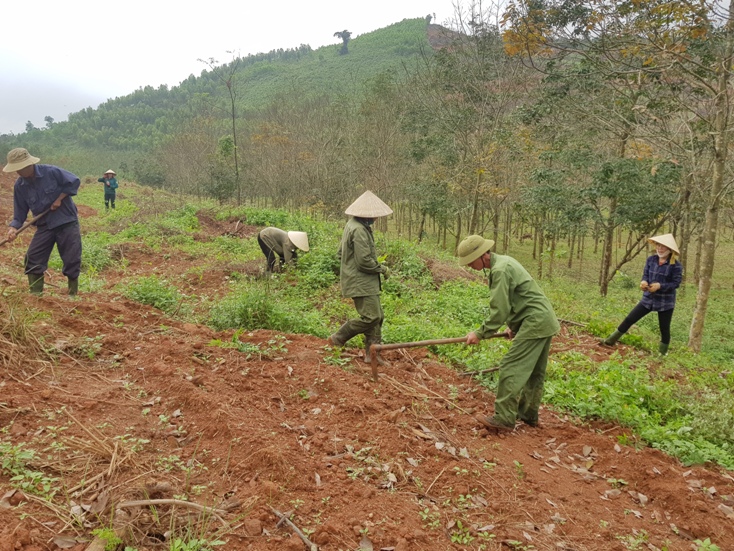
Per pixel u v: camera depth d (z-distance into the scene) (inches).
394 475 151.6
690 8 335.3
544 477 168.9
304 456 152.3
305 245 405.7
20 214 263.4
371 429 175.6
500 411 193.0
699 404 237.3
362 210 227.0
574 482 170.7
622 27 389.4
